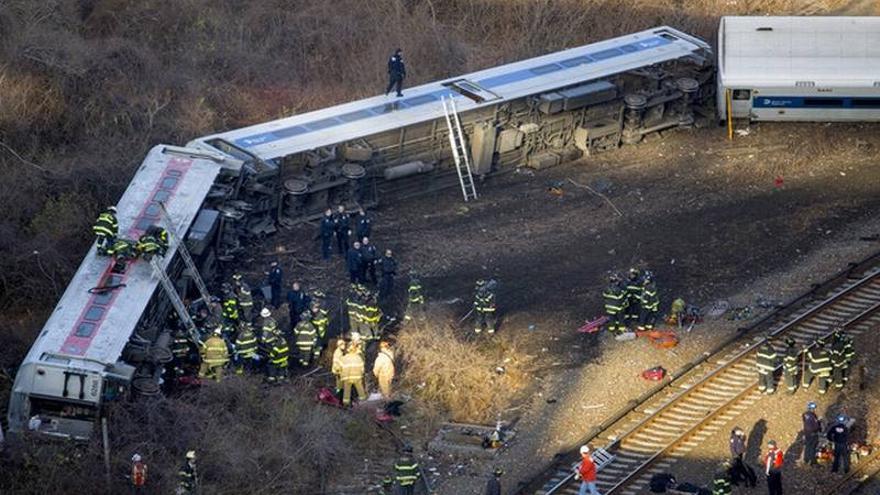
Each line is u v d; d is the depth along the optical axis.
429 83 165.88
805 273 144.00
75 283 124.12
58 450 112.94
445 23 188.25
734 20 170.88
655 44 175.25
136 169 149.38
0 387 123.31
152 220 133.88
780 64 167.50
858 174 163.38
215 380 121.06
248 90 169.88
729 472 113.94
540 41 185.00
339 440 117.31
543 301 138.75
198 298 135.25
